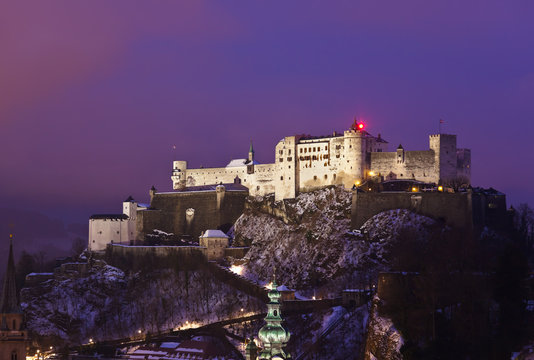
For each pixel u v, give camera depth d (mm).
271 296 194250
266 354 189000
